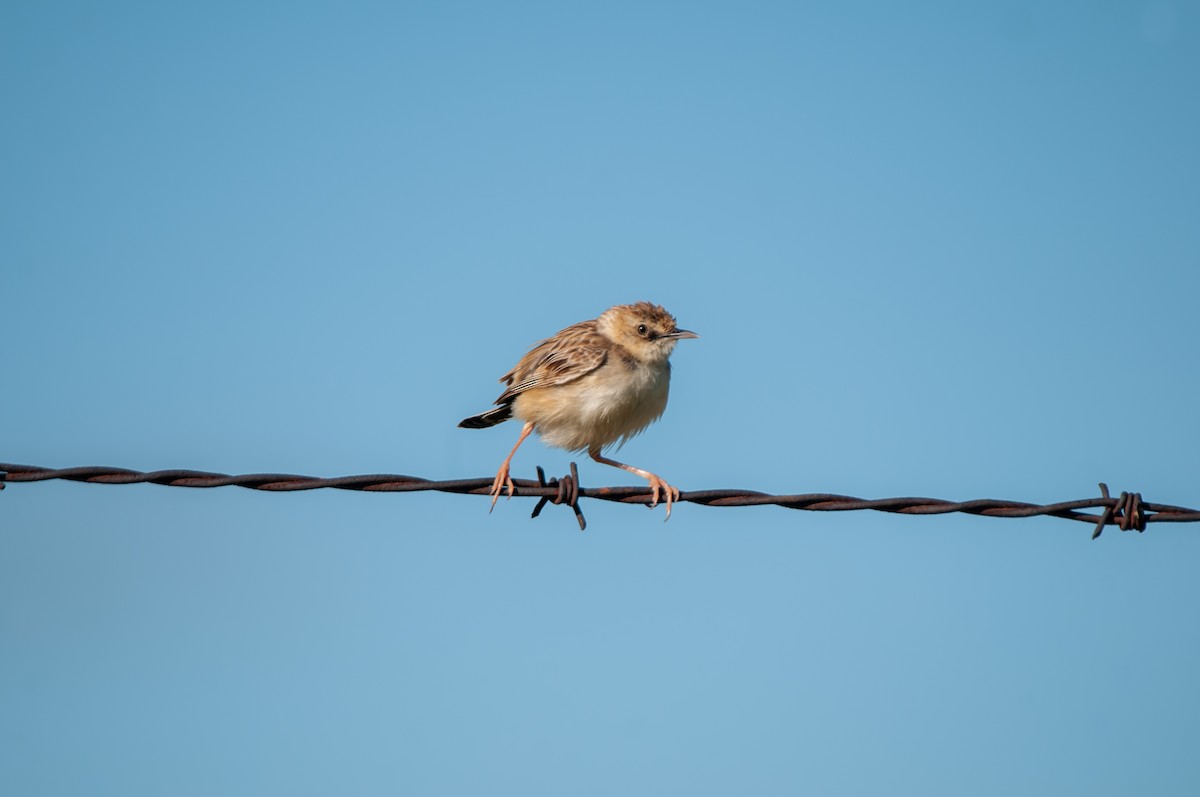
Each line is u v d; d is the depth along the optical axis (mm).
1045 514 10227
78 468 9195
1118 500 10297
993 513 10250
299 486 9609
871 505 10242
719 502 10383
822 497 10273
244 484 9508
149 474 9289
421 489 9961
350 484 9719
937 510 10242
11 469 9148
